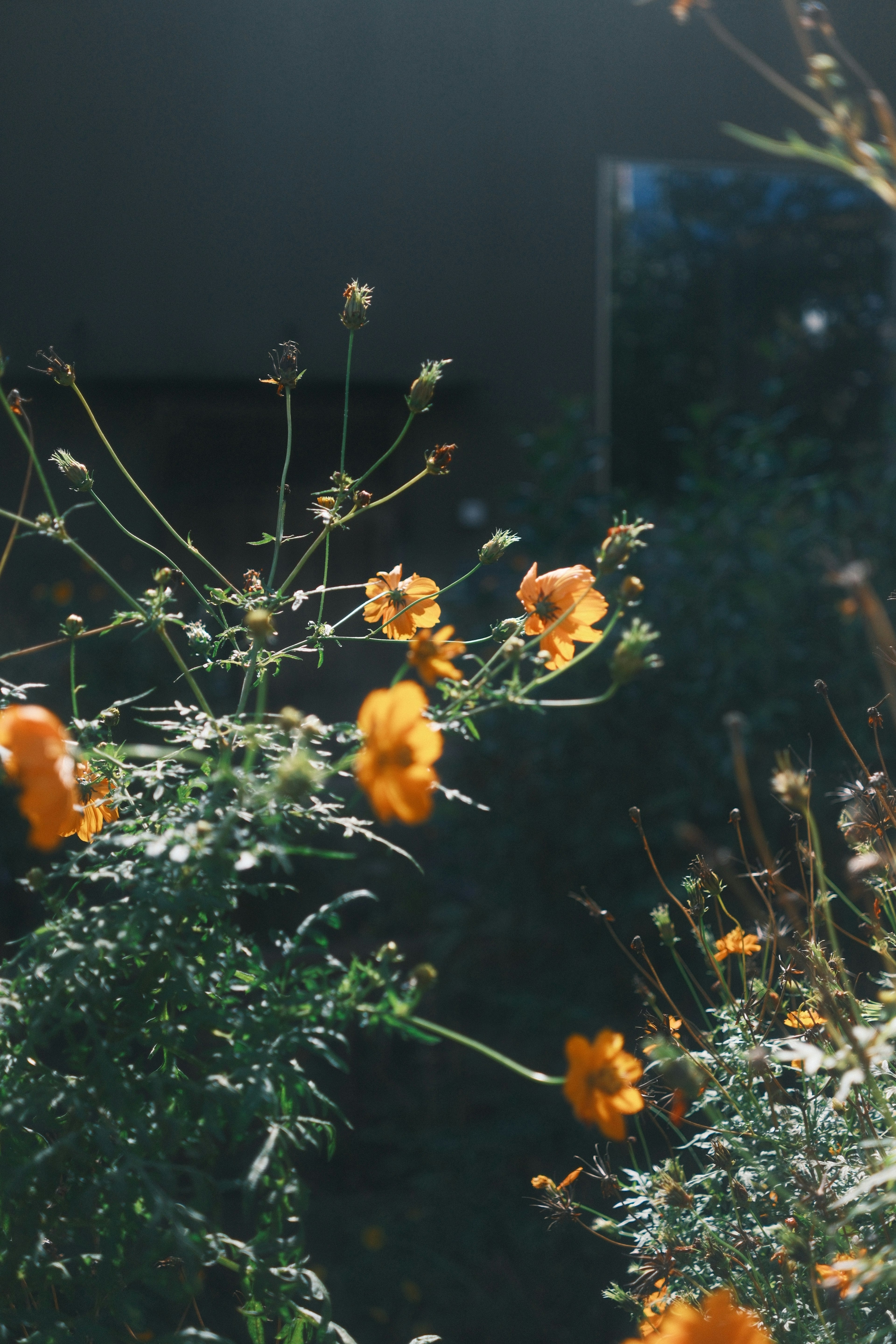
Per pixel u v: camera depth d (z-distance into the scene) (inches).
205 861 42.6
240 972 48.0
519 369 262.4
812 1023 55.3
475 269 260.7
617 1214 110.7
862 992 76.2
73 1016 42.0
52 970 43.7
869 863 49.5
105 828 53.7
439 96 258.1
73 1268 45.4
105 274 251.4
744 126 265.0
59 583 239.6
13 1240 42.9
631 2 259.6
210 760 47.4
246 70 253.1
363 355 257.9
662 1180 55.1
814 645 160.4
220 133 253.0
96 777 51.4
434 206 259.1
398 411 261.0
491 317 261.4
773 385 207.9
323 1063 146.5
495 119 259.8
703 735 154.0
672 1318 47.8
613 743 158.9
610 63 261.3
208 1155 44.0
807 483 184.9
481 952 160.4
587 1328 112.4
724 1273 53.9
